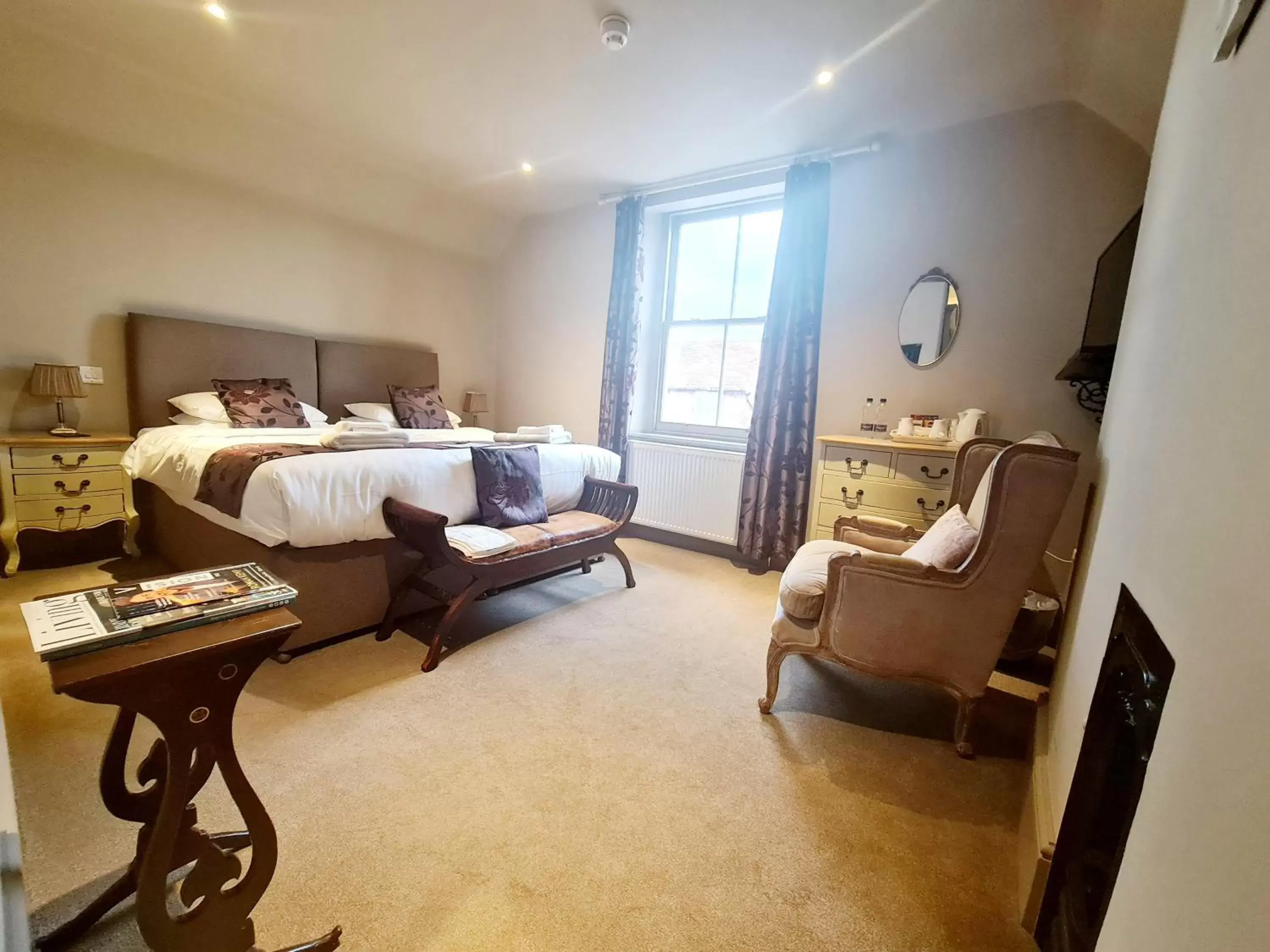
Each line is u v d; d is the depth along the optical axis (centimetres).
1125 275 187
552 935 107
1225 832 48
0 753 114
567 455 307
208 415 315
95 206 299
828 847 133
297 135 329
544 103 281
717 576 338
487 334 506
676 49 230
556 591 295
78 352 300
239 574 108
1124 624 96
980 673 167
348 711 176
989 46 220
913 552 197
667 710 188
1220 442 67
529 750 162
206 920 91
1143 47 188
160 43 244
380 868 119
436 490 238
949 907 119
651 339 423
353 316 416
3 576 269
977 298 282
